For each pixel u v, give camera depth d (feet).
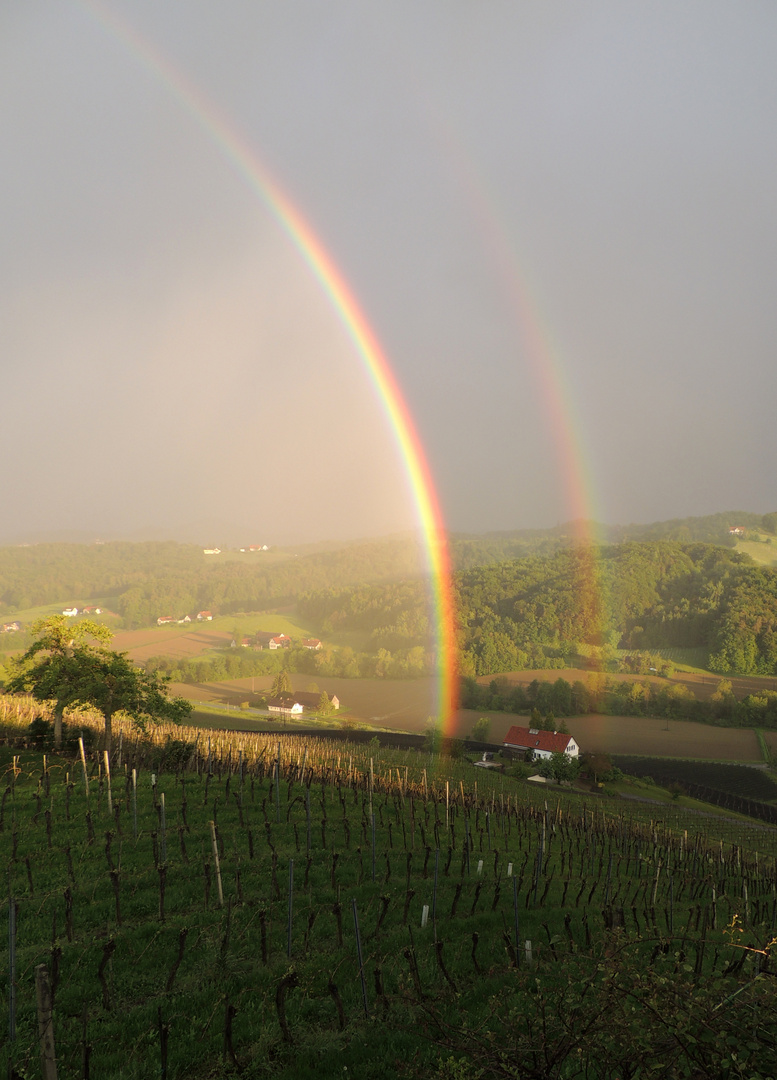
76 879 60.18
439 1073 29.50
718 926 69.05
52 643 124.57
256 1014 40.34
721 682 490.08
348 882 64.69
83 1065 34.30
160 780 99.71
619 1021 25.09
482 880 71.51
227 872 63.93
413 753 265.54
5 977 42.55
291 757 133.59
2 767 104.32
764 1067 23.04
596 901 73.26
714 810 258.37
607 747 381.19
